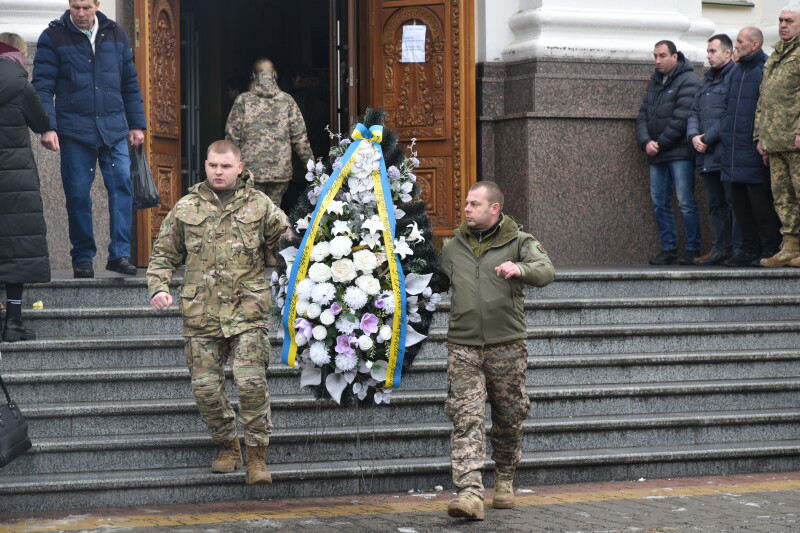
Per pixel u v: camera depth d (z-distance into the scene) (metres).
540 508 8.26
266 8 20.05
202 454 8.95
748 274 12.20
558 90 14.66
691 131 13.98
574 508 8.25
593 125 14.80
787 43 12.77
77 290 10.59
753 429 10.05
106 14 13.91
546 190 14.64
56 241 13.21
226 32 19.91
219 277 8.38
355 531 7.57
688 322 11.55
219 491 8.60
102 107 11.08
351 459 9.20
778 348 11.33
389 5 15.23
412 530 7.58
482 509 7.76
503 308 7.93
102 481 8.39
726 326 11.16
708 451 9.59
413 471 8.98
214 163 8.42
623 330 10.88
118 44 11.25
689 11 16.03
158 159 13.98
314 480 8.78
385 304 8.04
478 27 15.16
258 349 8.41
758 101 13.05
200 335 8.40
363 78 15.31
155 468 8.86
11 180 9.66
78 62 11.02
